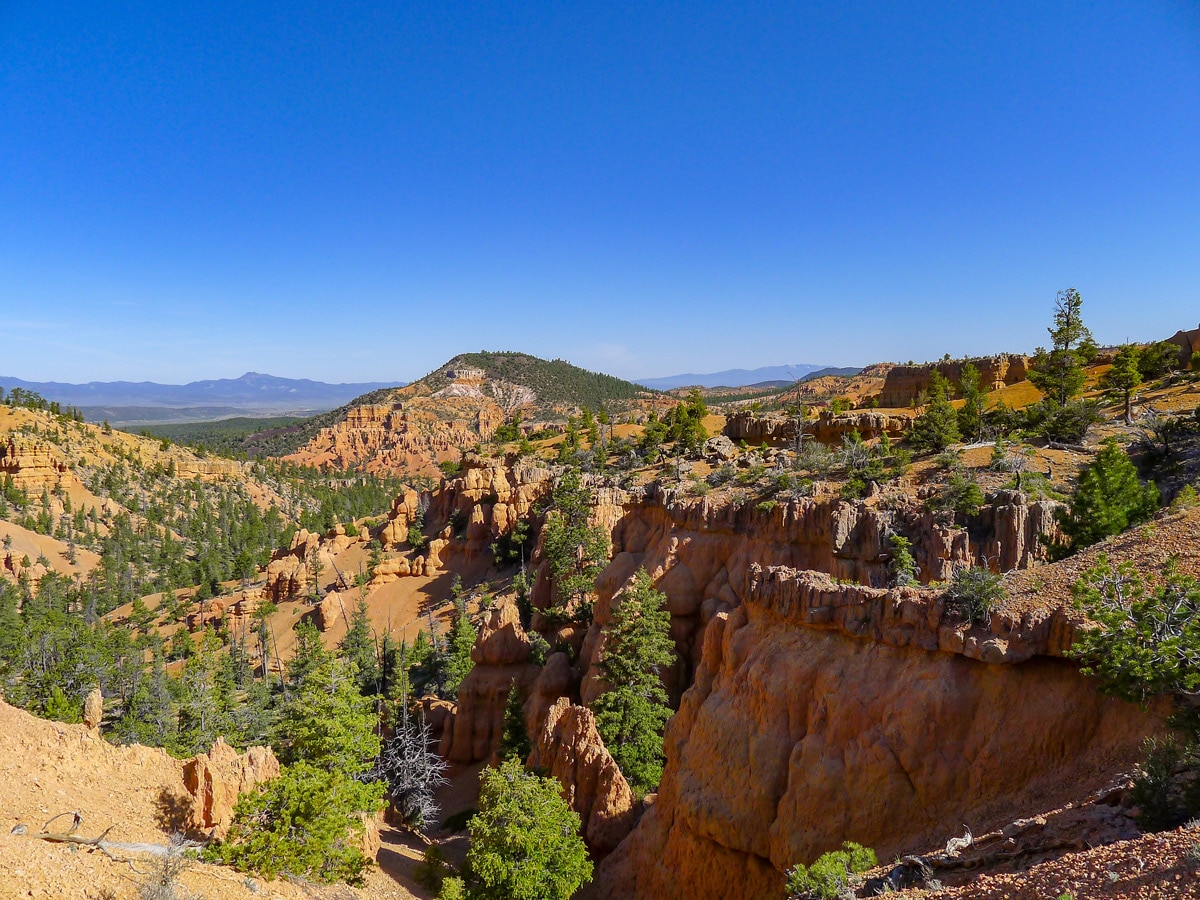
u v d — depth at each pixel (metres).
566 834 34.12
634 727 47.41
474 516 128.88
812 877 20.98
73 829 22.61
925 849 22.25
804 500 56.91
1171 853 13.52
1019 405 112.00
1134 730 20.55
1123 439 65.69
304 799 29.22
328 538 161.25
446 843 48.75
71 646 92.81
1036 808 20.80
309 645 97.06
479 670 65.25
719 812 29.16
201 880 23.64
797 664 29.36
